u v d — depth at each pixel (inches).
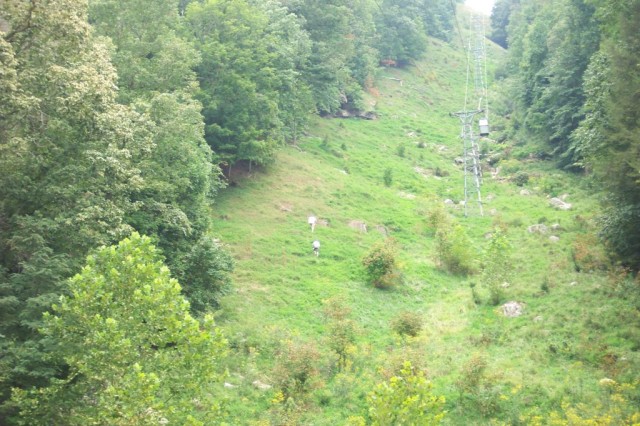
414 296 1295.5
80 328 598.9
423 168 2236.7
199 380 608.4
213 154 1589.6
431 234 1657.2
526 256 1355.8
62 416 606.5
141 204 922.1
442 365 928.9
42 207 797.2
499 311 1108.5
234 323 1077.8
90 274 598.9
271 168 1857.8
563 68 1990.7
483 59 3828.7
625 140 1009.5
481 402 806.5
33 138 788.6
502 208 1803.6
